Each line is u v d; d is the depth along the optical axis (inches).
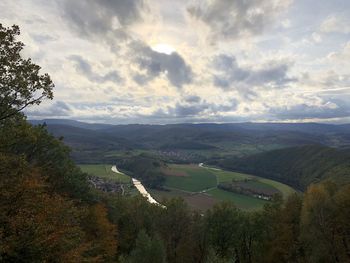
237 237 2345.0
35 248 787.4
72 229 973.8
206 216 2456.9
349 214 1889.8
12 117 926.4
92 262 1218.0
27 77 895.7
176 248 2391.7
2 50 856.9
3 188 837.2
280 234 2198.6
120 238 2283.5
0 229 748.0
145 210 2581.2
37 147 1579.7
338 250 1840.6
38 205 888.3
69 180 1769.2
